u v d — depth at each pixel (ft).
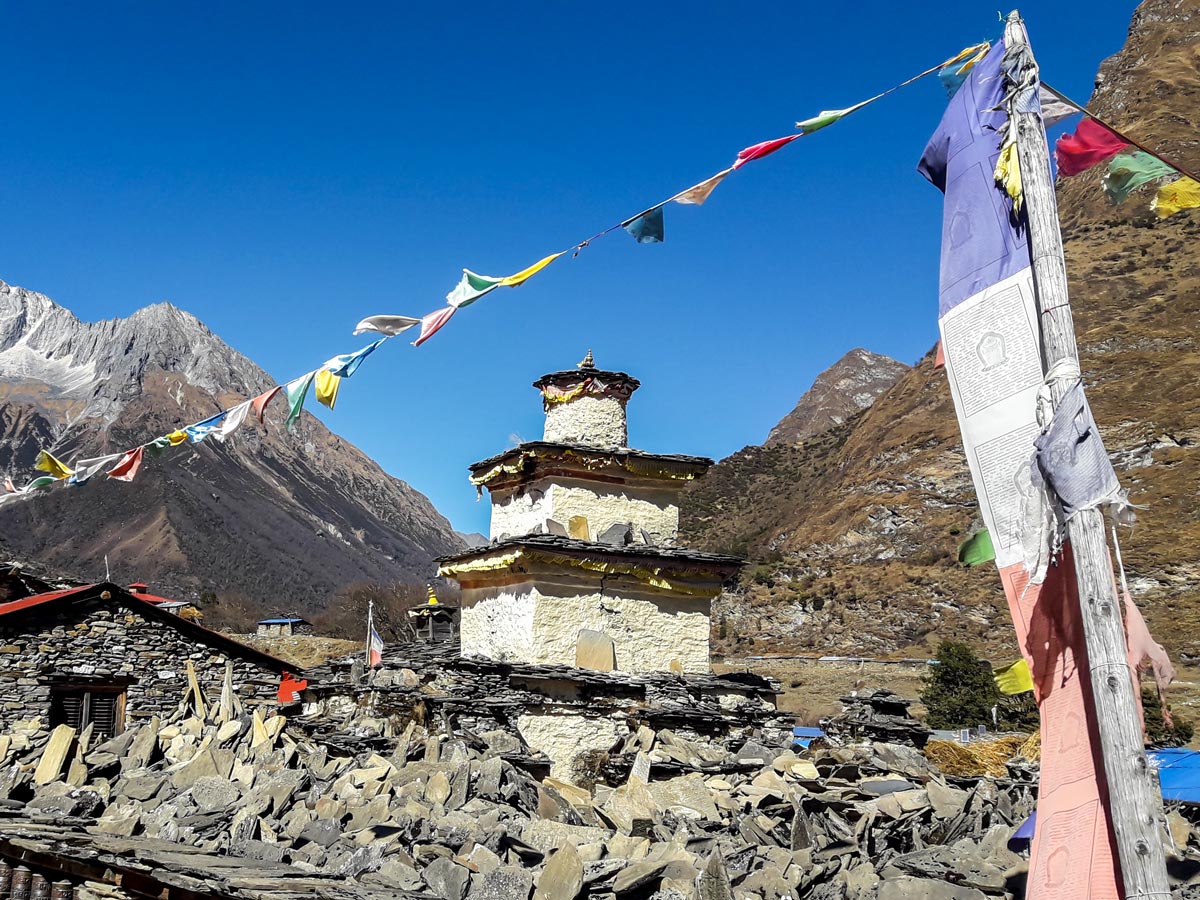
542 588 61.16
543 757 53.72
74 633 88.17
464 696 56.18
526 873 36.99
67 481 48.03
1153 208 30.30
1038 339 26.71
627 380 69.82
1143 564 261.24
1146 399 334.65
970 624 281.95
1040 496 25.46
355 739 56.13
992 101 28.22
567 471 65.16
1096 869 24.71
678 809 46.93
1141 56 523.29
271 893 35.24
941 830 44.42
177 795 51.42
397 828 42.68
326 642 228.84
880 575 327.06
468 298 37.32
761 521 446.60
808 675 230.07
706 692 60.08
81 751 56.18
